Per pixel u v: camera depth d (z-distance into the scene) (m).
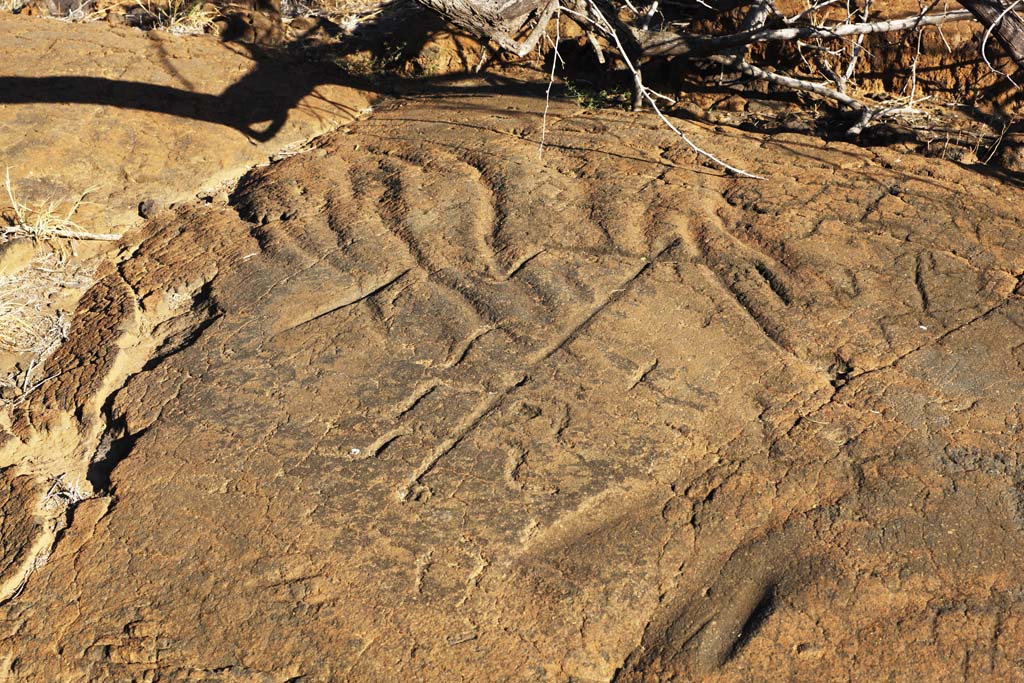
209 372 4.29
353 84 7.04
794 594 3.21
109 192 5.76
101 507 3.68
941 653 3.04
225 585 3.34
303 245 5.08
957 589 3.22
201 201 5.79
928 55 6.36
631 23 7.09
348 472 3.74
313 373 4.25
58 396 4.33
